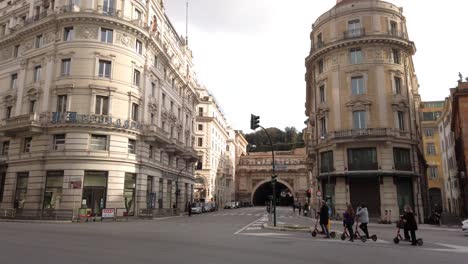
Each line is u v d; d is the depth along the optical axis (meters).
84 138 35.47
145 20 43.44
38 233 18.45
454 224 34.38
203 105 84.06
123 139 37.53
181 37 61.09
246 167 102.25
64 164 34.97
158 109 45.91
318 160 41.91
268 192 116.69
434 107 71.94
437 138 70.75
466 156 37.34
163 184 47.69
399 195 36.56
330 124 39.94
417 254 13.08
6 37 42.56
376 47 39.16
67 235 17.83
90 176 35.53
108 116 36.62
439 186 68.81
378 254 12.92
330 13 41.88
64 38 38.38
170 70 51.47
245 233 21.25
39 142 36.44
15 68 41.84
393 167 36.16
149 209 39.09
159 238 17.50
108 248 13.23
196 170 80.94
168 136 48.38
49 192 35.62
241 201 97.81
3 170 39.66
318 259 11.55
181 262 10.53
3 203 38.31
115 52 38.44
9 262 9.91
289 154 109.31
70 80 36.88
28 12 43.09
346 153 37.69
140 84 41.12
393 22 40.69
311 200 57.56
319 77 42.47
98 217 34.09
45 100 37.28
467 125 37.62
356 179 36.88
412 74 46.53
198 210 54.59
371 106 38.06
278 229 24.11
